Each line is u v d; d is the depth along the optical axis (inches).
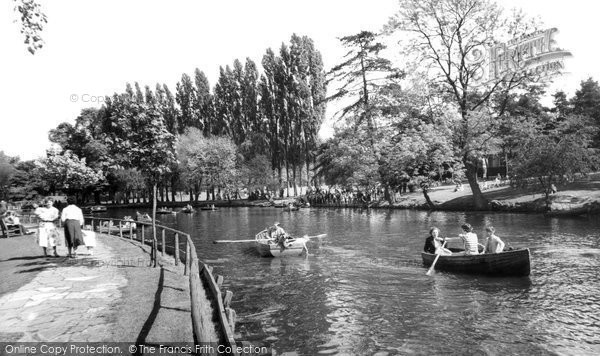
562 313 414.0
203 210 2672.2
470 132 1568.7
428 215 1492.4
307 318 423.2
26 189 3462.1
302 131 3034.0
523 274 547.5
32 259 593.6
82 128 3383.4
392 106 1820.9
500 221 1181.7
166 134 799.7
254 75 3356.3
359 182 2100.1
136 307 338.0
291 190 3681.1
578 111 2455.7
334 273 621.3
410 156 1723.7
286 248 772.6
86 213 2652.6
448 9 1578.5
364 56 1919.3
